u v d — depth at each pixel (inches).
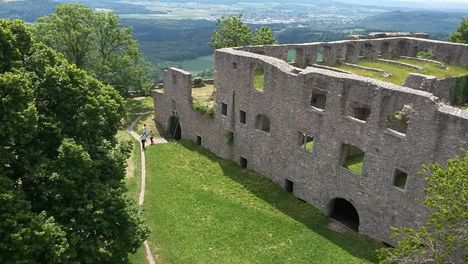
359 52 1947.6
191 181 1526.8
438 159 1015.0
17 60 860.0
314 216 1300.4
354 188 1206.9
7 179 751.1
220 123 1653.5
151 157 1723.7
